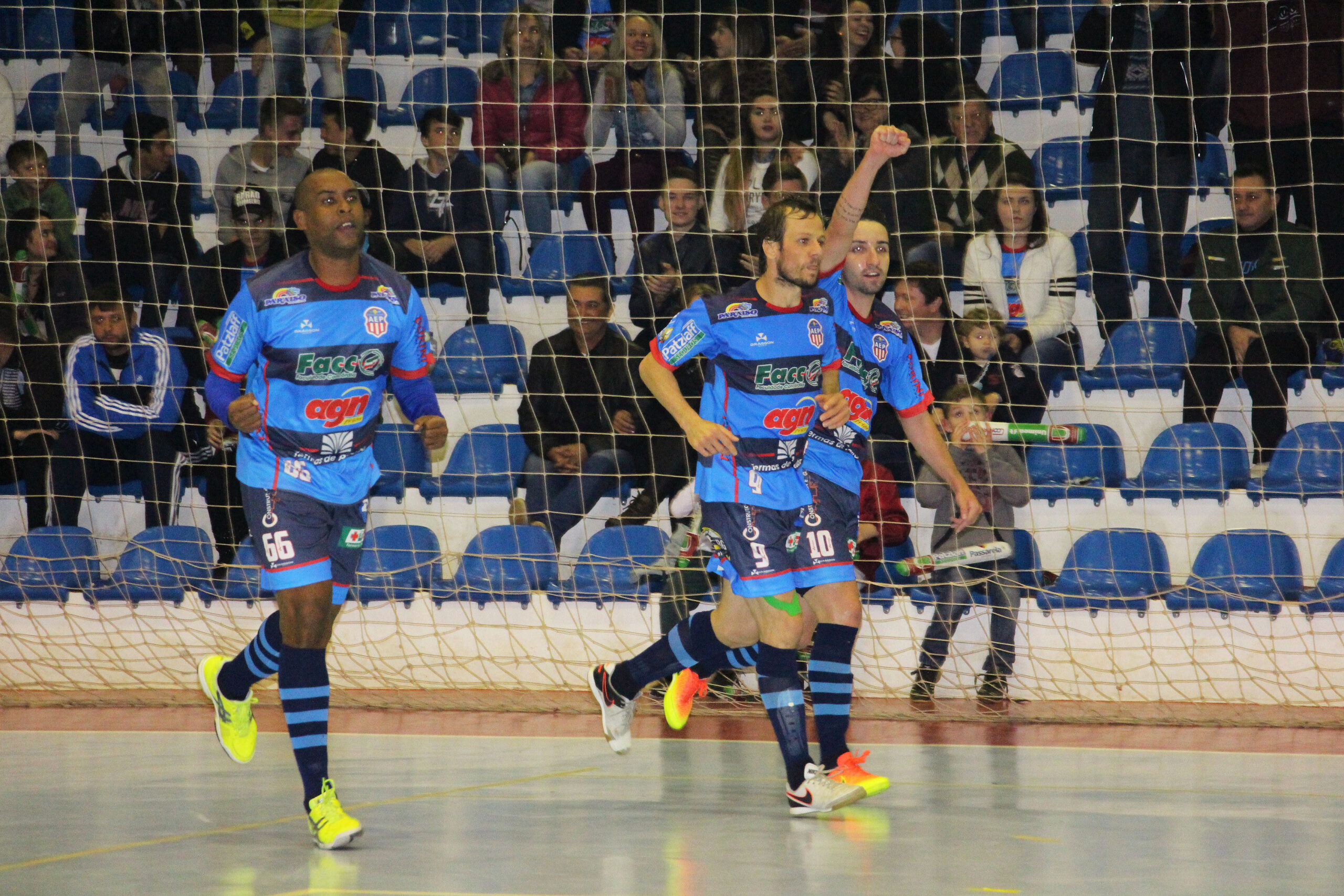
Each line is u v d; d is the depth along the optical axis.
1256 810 13.20
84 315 31.94
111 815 12.66
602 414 28.97
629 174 30.86
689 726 21.25
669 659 15.77
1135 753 18.12
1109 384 29.62
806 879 9.57
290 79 34.50
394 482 29.83
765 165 31.67
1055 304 29.91
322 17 34.53
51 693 25.38
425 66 34.66
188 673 26.58
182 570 27.97
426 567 27.84
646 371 13.51
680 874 9.73
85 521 30.20
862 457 15.13
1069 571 26.33
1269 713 23.28
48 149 34.78
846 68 32.31
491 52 34.75
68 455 29.78
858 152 31.80
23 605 28.05
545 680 26.73
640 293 30.89
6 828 11.89
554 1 33.56
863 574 26.20
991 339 28.19
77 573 28.23
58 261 32.41
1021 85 32.59
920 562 24.56
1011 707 24.17
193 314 30.80
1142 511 27.84
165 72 34.25
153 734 19.81
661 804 13.41
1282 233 29.55
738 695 24.31
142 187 32.59
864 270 14.72
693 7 33.12
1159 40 32.00
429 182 32.09
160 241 32.59
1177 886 9.44
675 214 30.91
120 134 34.72
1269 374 28.45
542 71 33.03
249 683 13.66
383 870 9.89
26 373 31.16
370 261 12.23
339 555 12.22
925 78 32.38
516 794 14.12
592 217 32.72
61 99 34.59
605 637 26.67
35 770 15.97
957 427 25.48
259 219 32.31
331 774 15.63
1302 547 27.16
